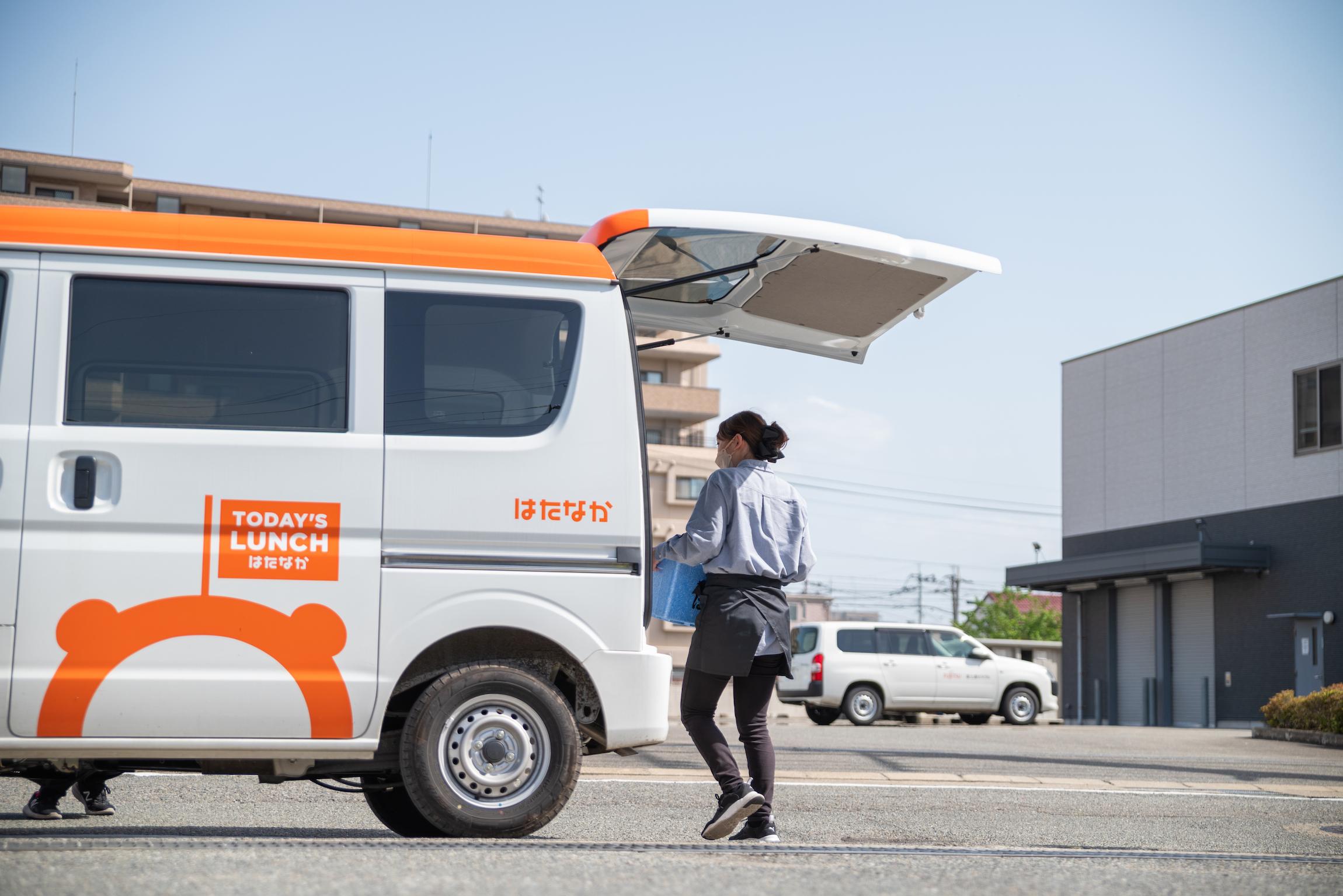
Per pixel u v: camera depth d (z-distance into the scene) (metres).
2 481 5.14
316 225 5.59
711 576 5.67
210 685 5.15
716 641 5.53
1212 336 31.09
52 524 5.14
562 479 5.53
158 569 5.17
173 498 5.22
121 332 5.34
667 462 55.62
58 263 5.36
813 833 6.54
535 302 5.67
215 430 5.32
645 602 5.58
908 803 8.13
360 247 5.58
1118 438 34.03
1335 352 27.84
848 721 26.92
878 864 4.66
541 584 5.45
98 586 5.13
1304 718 19.08
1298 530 28.31
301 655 5.23
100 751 5.10
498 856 4.51
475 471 5.45
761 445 5.86
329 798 7.84
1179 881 4.35
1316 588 27.72
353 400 5.43
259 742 5.19
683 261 6.68
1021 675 25.83
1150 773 11.28
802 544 5.77
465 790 5.34
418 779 5.27
